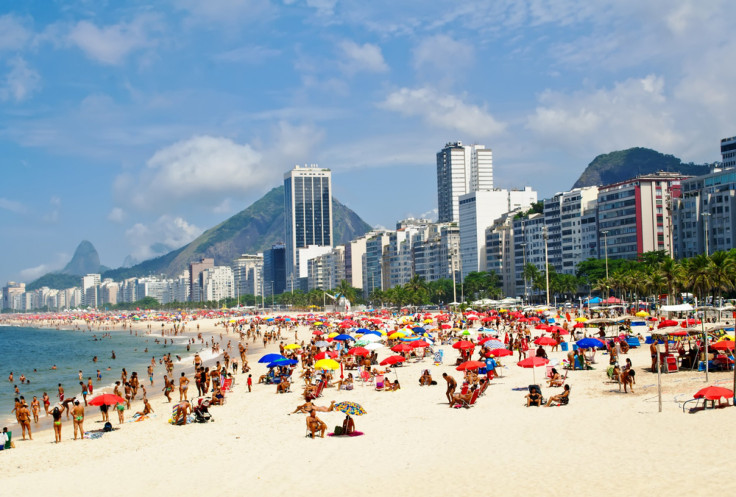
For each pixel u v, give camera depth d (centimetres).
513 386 5559
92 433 5097
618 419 3797
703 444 3048
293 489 2941
